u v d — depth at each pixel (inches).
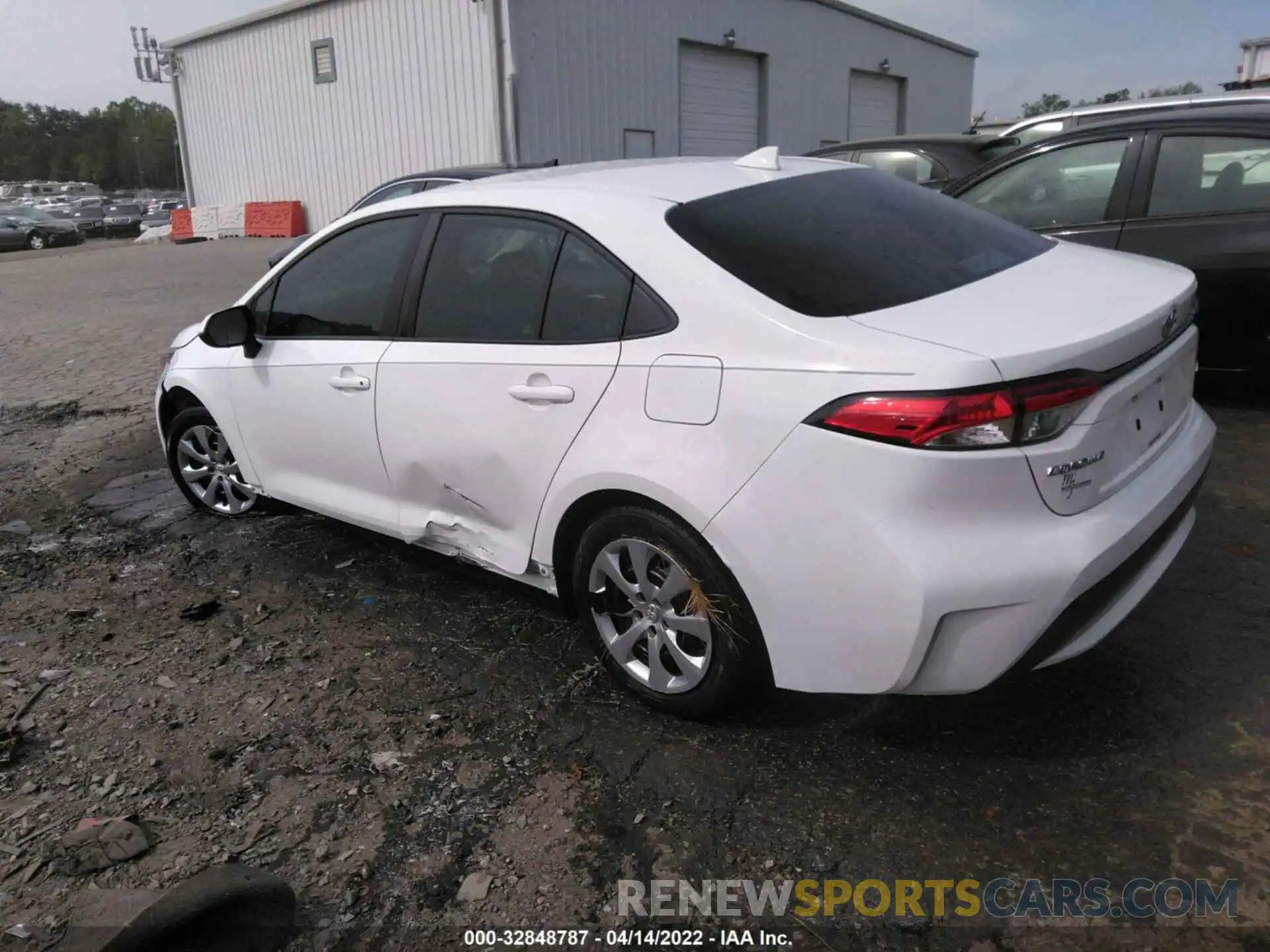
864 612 94.0
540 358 116.8
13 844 101.4
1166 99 292.7
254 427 164.6
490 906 90.7
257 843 100.0
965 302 101.3
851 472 92.0
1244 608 132.0
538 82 669.9
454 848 98.0
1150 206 203.2
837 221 117.3
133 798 108.0
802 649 99.7
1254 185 191.2
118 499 208.5
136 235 1477.6
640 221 112.3
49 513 203.0
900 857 93.1
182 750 116.6
